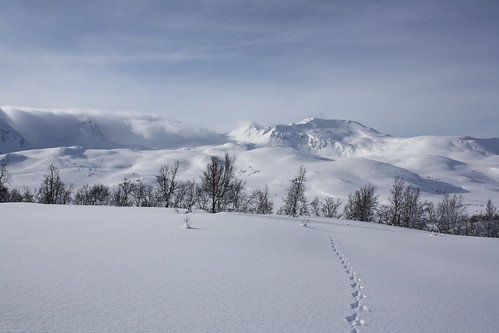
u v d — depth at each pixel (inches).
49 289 257.0
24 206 994.7
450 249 690.2
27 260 334.6
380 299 304.7
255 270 361.7
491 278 441.1
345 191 5728.3
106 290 264.5
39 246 401.4
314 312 254.5
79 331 193.0
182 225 660.1
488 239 969.5
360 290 326.3
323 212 2618.1
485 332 251.3
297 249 504.1
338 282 344.2
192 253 417.4
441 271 455.8
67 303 232.8
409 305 295.7
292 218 1147.3
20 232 490.9
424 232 1267.2
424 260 529.7
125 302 243.0
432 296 330.6
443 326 254.8
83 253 379.9
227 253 432.8
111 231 545.3
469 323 266.5
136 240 477.4
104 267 328.5
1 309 213.9
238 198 1784.0
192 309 240.5
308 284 326.6
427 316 272.4
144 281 294.0
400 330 237.6
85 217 728.3
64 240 446.9
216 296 271.0
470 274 454.0
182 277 314.7
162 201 1959.9
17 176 6978.4
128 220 705.6
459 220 2102.6
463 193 7810.0
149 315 223.8
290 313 247.9
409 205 2137.1
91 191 2719.0
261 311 247.4
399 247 652.7
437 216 2144.4
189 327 210.4
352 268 418.6
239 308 249.6
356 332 225.9
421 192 6127.0
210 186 1523.1
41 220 643.5
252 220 835.4
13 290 248.4
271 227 731.4
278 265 393.1
